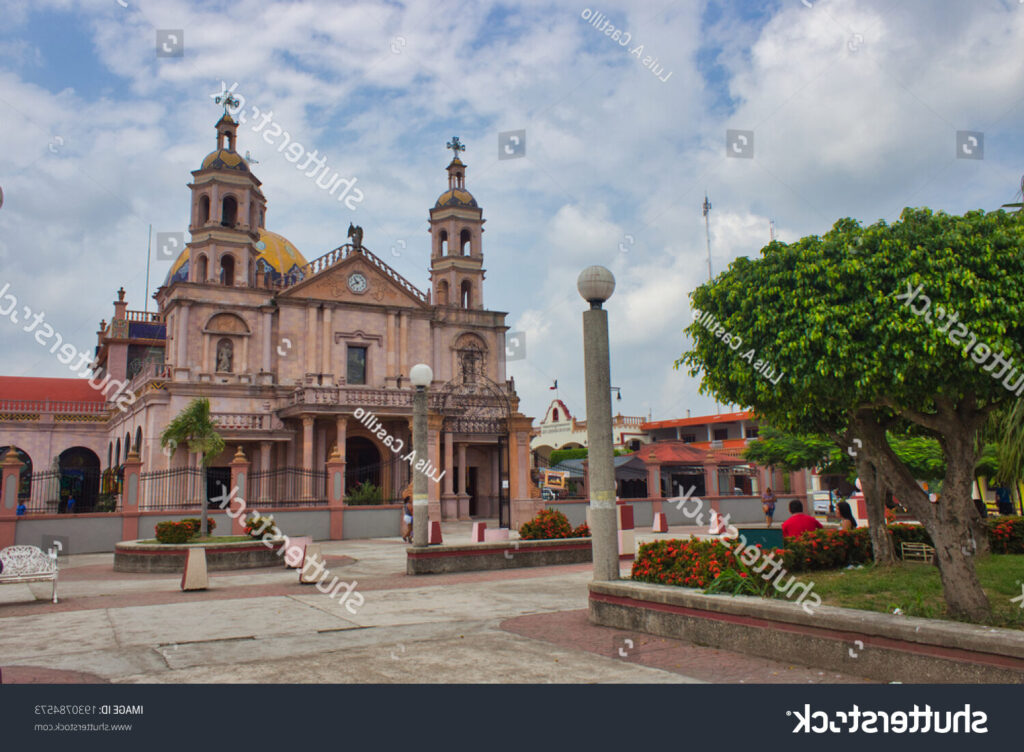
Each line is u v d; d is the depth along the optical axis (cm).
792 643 710
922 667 605
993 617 745
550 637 865
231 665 742
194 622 1005
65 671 724
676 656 751
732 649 768
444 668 718
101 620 1034
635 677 672
